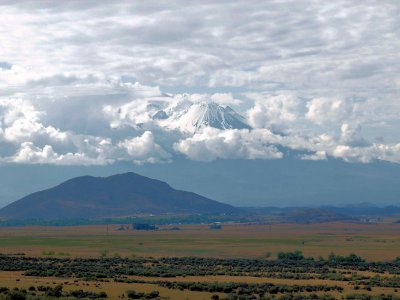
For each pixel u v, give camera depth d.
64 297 114.50
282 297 124.88
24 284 136.75
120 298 120.19
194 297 125.56
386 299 127.50
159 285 144.62
